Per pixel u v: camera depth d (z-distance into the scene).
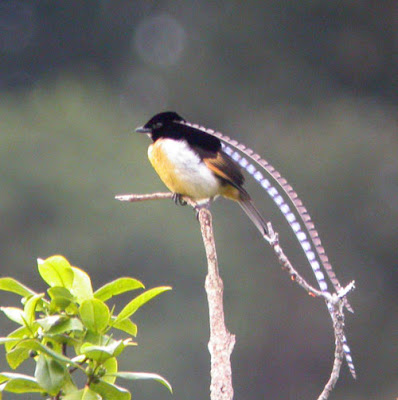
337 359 4.33
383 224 22.78
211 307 4.61
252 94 25.73
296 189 23.03
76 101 23.97
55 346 4.09
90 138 22.56
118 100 25.16
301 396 20.56
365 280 22.25
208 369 19.48
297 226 5.27
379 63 26.14
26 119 23.33
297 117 25.09
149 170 22.11
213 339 4.53
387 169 23.44
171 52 26.52
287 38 26.42
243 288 20.78
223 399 4.42
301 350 20.75
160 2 26.98
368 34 26.38
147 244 20.70
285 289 20.88
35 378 3.94
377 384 20.92
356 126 24.34
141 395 18.91
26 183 21.58
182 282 20.45
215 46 26.36
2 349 17.19
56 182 21.52
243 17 26.50
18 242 21.02
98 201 21.38
